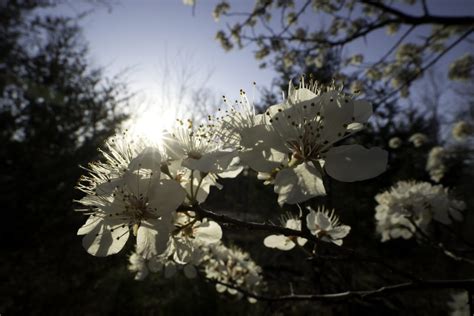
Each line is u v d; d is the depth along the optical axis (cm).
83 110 1044
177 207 138
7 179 858
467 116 970
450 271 630
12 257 787
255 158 138
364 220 885
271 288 590
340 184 945
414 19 462
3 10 875
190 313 622
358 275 480
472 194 952
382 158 134
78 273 791
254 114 151
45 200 862
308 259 205
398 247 866
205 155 145
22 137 957
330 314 454
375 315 373
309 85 161
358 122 142
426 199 304
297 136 139
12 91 948
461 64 516
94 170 165
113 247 152
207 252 305
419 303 502
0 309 602
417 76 532
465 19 430
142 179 142
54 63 1015
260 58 679
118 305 674
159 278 716
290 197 129
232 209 1258
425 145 1002
